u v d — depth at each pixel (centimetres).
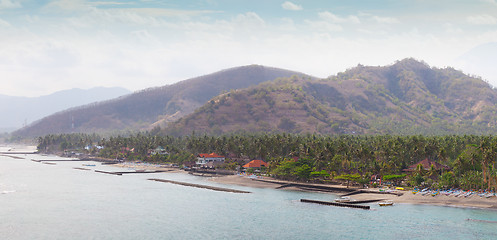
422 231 11294
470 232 11188
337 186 19425
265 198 16888
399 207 14675
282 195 17750
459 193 16462
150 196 17400
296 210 14262
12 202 15775
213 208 14688
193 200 16375
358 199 16125
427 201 15600
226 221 12650
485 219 12631
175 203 15700
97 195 17638
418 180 18512
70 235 11100
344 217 13088
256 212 13962
